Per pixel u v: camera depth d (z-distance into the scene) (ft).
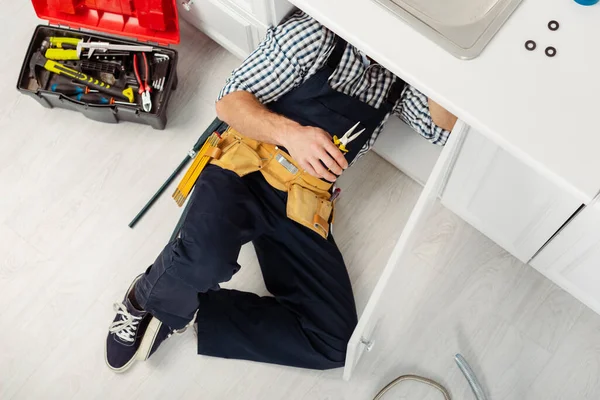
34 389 5.76
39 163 6.36
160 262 5.17
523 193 4.56
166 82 6.13
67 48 6.12
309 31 4.97
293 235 5.58
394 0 4.16
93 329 5.91
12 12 6.80
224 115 5.16
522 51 3.97
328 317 5.51
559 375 5.68
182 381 5.78
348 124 5.25
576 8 4.02
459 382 5.71
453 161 4.94
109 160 6.37
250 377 5.78
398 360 5.79
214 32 6.33
